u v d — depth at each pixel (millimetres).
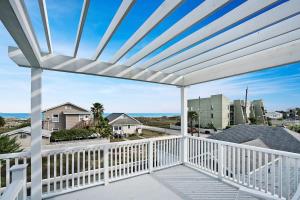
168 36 2348
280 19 1870
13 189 1333
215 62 3426
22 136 14156
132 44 2467
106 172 3674
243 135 9891
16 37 1738
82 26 1904
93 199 3088
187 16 2045
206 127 26812
